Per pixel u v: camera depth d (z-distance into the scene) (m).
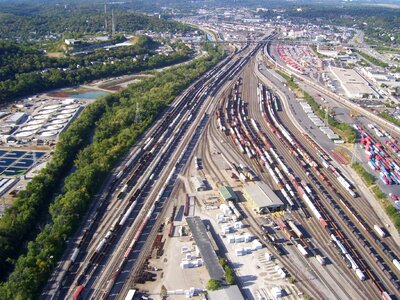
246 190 156.12
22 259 114.88
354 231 137.25
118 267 116.88
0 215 143.25
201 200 152.88
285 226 137.25
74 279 112.38
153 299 106.62
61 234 125.69
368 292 112.00
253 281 114.19
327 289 112.31
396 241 133.50
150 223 138.12
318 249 128.12
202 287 111.00
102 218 139.25
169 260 121.00
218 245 128.38
